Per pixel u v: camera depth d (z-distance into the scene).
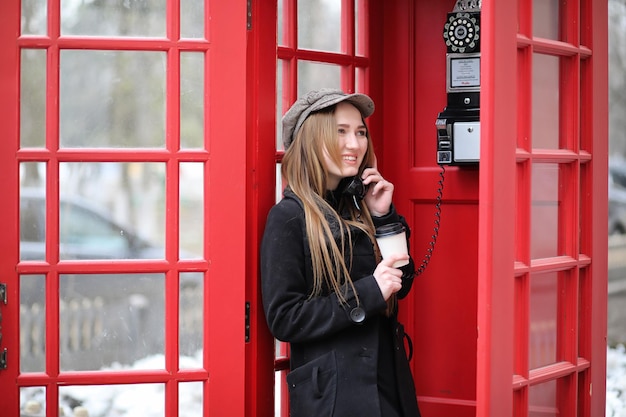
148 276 3.01
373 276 2.86
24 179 2.95
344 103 3.04
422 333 3.75
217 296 3.01
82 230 2.97
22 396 2.97
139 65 2.98
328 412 2.78
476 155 3.48
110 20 2.97
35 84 2.94
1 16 2.91
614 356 7.32
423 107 3.71
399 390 2.94
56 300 2.96
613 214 10.80
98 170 2.98
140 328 3.01
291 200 2.96
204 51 3.00
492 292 2.72
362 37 3.67
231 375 3.02
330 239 2.87
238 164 3.01
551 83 3.05
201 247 3.02
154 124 2.99
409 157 3.73
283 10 3.35
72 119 2.96
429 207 3.73
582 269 3.22
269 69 3.13
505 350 2.79
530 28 2.88
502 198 2.75
